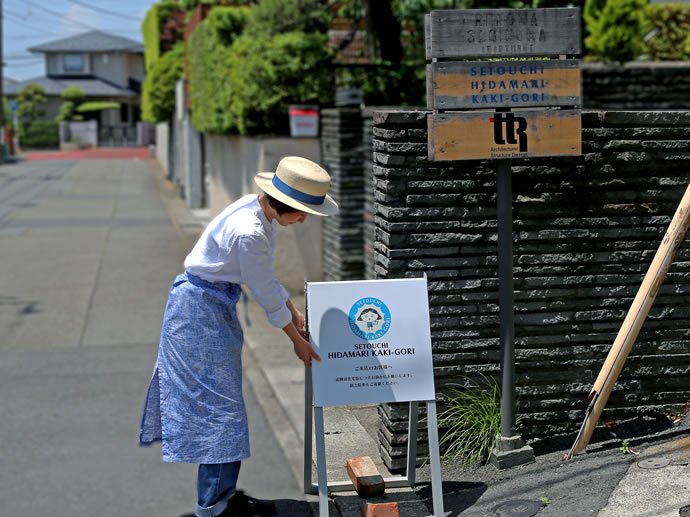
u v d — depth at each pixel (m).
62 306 10.59
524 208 4.43
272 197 3.70
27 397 6.89
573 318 4.54
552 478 4.04
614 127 4.45
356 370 3.78
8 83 72.62
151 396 3.87
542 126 4.17
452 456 4.49
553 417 4.57
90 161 44.72
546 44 4.15
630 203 4.52
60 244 15.67
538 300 4.51
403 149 4.29
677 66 9.64
